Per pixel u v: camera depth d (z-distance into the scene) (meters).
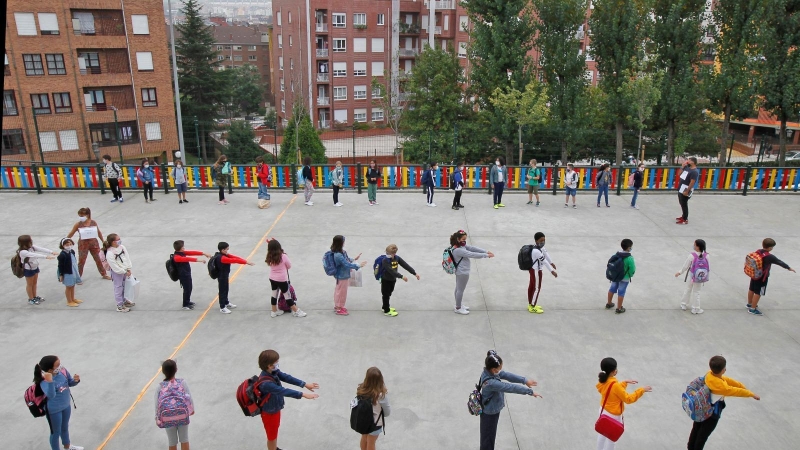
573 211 18.84
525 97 31.80
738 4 27.16
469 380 9.19
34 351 10.09
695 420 7.02
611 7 30.48
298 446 7.66
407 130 46.62
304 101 66.56
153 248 15.19
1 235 16.34
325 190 21.56
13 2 41.69
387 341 10.41
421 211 18.75
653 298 12.23
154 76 48.88
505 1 33.53
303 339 10.48
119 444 7.71
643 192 21.34
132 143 48.34
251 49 125.69
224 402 8.60
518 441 7.77
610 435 6.75
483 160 41.06
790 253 14.88
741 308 11.76
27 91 43.22
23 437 7.87
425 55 44.69
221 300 11.45
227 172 19.56
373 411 6.52
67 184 21.42
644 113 29.98
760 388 9.00
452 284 12.95
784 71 26.84
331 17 63.44
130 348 10.17
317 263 14.16
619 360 9.78
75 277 11.83
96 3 44.97
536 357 9.86
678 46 30.08
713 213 18.58
